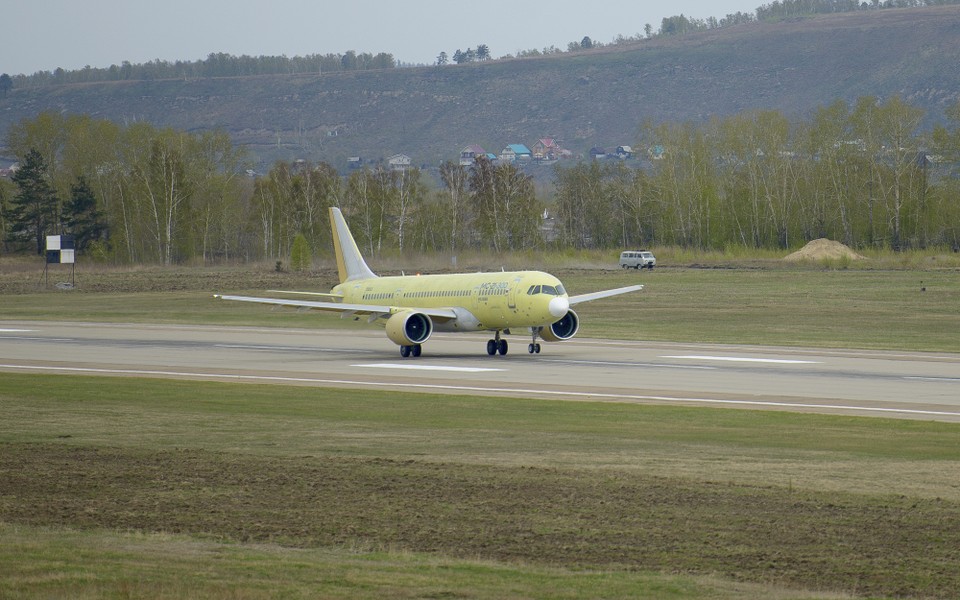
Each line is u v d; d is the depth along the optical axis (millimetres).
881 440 129625
